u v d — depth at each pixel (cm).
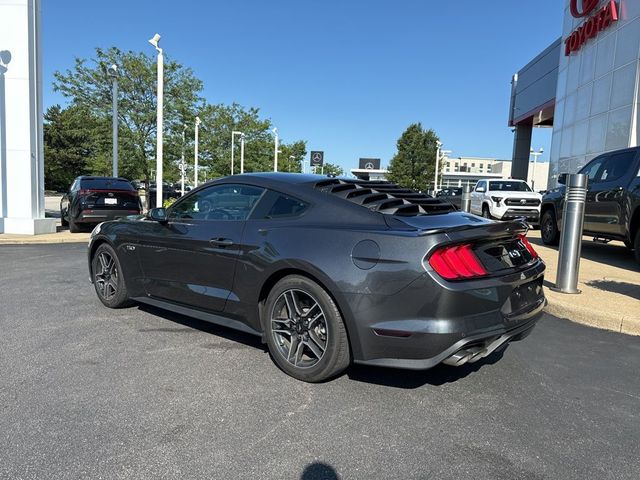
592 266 823
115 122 1925
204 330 482
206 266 423
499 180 1847
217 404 326
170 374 374
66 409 316
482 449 279
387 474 253
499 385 368
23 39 1236
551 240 1059
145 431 290
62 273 769
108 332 473
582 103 1816
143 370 381
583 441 291
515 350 446
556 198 1032
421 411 323
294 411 319
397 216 346
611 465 266
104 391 343
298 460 264
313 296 348
